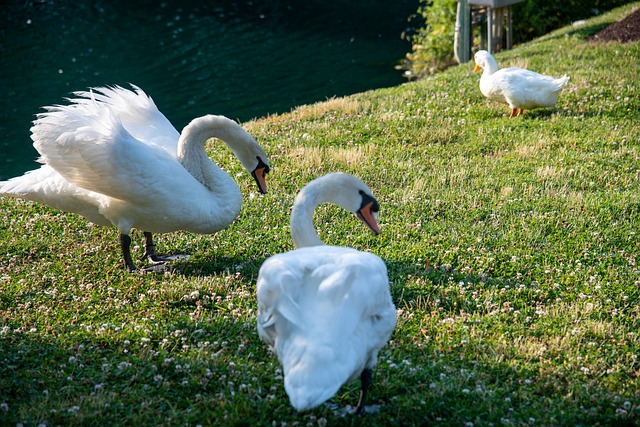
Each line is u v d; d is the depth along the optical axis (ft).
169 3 100.58
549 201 29.30
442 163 34.37
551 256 24.75
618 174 32.04
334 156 35.22
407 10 95.66
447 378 17.38
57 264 24.99
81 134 22.00
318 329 12.98
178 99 63.77
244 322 20.56
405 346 19.25
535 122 39.24
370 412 16.30
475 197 30.07
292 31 86.79
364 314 13.97
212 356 18.45
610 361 18.85
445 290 22.35
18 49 79.61
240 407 16.14
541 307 21.58
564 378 17.98
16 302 22.21
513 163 33.88
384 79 67.92
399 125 40.14
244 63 74.49
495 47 63.93
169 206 23.07
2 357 18.42
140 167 22.36
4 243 26.55
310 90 65.51
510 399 16.83
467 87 46.21
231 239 27.02
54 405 16.26
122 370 17.81
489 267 24.09
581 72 46.78
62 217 29.12
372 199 17.30
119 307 21.63
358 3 100.01
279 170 33.88
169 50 79.36
